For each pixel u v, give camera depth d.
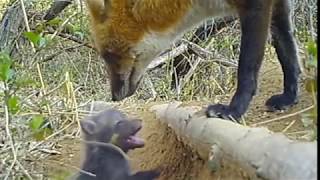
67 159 0.89
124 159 0.85
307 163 0.51
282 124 0.77
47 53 1.42
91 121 0.89
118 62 0.94
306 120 0.67
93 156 0.85
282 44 0.87
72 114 0.98
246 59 0.79
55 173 0.82
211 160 0.68
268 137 0.60
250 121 0.82
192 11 0.87
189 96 1.33
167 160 0.85
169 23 0.89
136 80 0.95
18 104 0.84
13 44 1.32
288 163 0.53
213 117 0.75
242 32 0.80
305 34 1.23
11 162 0.80
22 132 0.88
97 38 0.94
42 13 1.52
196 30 1.49
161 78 1.45
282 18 0.87
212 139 0.69
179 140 0.82
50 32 1.39
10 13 1.43
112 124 0.87
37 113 0.92
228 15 0.86
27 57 1.20
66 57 1.42
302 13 1.34
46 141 0.90
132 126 0.87
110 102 1.22
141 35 0.91
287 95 0.87
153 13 0.88
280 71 1.07
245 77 0.78
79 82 1.38
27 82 0.85
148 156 0.90
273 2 0.82
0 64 0.79
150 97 1.38
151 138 0.95
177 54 1.42
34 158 0.87
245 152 0.60
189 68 1.46
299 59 0.88
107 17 0.92
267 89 0.98
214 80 1.34
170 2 0.87
